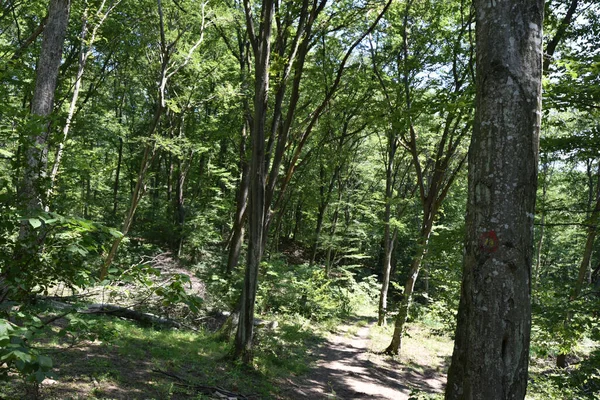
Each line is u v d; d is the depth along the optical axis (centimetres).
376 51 1445
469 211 286
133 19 1506
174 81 1609
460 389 272
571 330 643
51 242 249
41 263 238
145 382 626
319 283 1886
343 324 1772
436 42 1252
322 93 1280
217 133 1590
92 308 782
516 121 272
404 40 1249
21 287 227
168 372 703
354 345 1414
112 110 2311
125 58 1745
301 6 994
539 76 281
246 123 1525
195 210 2258
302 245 3412
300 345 1243
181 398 614
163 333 973
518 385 260
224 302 1330
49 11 820
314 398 823
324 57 1203
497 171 271
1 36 1583
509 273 264
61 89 1455
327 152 1647
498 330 261
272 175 967
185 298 231
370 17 1209
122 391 567
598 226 741
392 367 1220
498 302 262
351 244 2770
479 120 285
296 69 966
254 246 886
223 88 1397
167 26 1541
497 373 258
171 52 1394
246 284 885
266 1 869
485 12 289
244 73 1509
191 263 1936
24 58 1277
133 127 2591
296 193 2264
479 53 291
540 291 793
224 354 910
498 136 273
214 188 2144
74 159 1159
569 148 755
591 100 643
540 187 2022
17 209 251
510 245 265
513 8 279
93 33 1228
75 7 1227
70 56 1631
